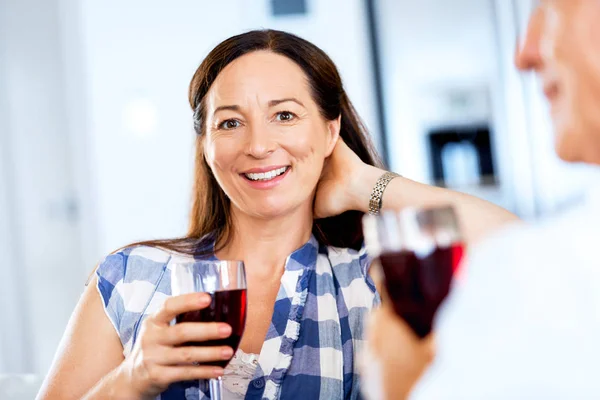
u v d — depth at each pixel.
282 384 1.54
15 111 4.84
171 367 1.18
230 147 1.61
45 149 4.84
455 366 0.67
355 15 4.36
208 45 4.67
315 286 1.63
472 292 0.69
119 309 1.63
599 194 0.69
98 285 1.65
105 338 1.62
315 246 1.70
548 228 0.69
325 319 1.60
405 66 4.29
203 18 4.65
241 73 1.62
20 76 4.83
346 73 4.36
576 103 0.70
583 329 0.64
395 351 0.82
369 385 0.84
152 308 1.62
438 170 4.25
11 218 4.85
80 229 4.83
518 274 0.66
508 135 4.12
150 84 4.72
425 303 0.82
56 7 4.77
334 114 1.71
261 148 1.58
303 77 1.64
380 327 0.84
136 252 1.70
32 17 4.80
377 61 4.33
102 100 4.75
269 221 1.66
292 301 1.59
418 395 0.70
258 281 1.68
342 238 1.75
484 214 1.46
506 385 0.64
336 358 1.57
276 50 1.64
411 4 4.29
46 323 4.90
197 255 1.71
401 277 0.82
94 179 4.78
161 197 4.76
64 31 4.75
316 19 4.42
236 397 1.55
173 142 4.73
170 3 4.67
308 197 1.69
